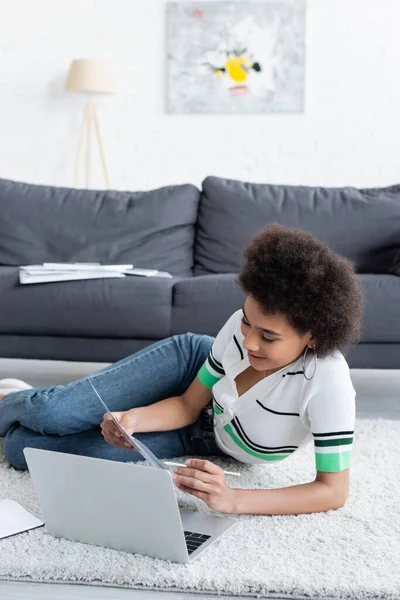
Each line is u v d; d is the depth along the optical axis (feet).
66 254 11.71
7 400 6.75
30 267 10.38
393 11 16.85
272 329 5.09
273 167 17.34
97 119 17.37
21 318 9.96
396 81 16.99
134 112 17.51
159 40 17.30
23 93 17.57
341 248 11.50
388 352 9.83
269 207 11.77
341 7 16.90
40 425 6.48
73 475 5.20
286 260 4.99
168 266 11.78
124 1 17.26
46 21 17.39
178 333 9.96
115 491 5.09
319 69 17.08
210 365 6.26
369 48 16.98
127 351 10.08
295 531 5.63
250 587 4.89
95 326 9.95
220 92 17.21
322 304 5.03
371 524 5.80
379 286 9.77
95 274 10.16
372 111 17.08
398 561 5.24
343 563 5.18
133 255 11.73
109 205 11.98
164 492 4.88
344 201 11.76
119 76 17.44
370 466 7.16
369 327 9.68
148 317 9.91
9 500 6.04
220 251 11.77
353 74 17.03
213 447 6.89
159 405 6.43
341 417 5.49
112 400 6.61
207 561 5.16
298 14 16.90
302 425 5.82
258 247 5.13
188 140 17.46
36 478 5.40
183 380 6.85
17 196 11.98
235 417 6.03
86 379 6.59
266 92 17.12
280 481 6.70
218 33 17.07
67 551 5.28
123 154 17.61
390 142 17.13
